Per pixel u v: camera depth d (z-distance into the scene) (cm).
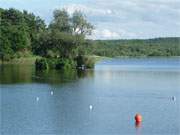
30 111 7338
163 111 7469
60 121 6631
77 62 16888
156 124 6506
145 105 8069
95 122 6600
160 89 10575
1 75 13625
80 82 11950
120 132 6081
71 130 6150
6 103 8081
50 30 17650
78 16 17262
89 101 8469
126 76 14400
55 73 14700
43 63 16300
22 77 13012
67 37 16850
